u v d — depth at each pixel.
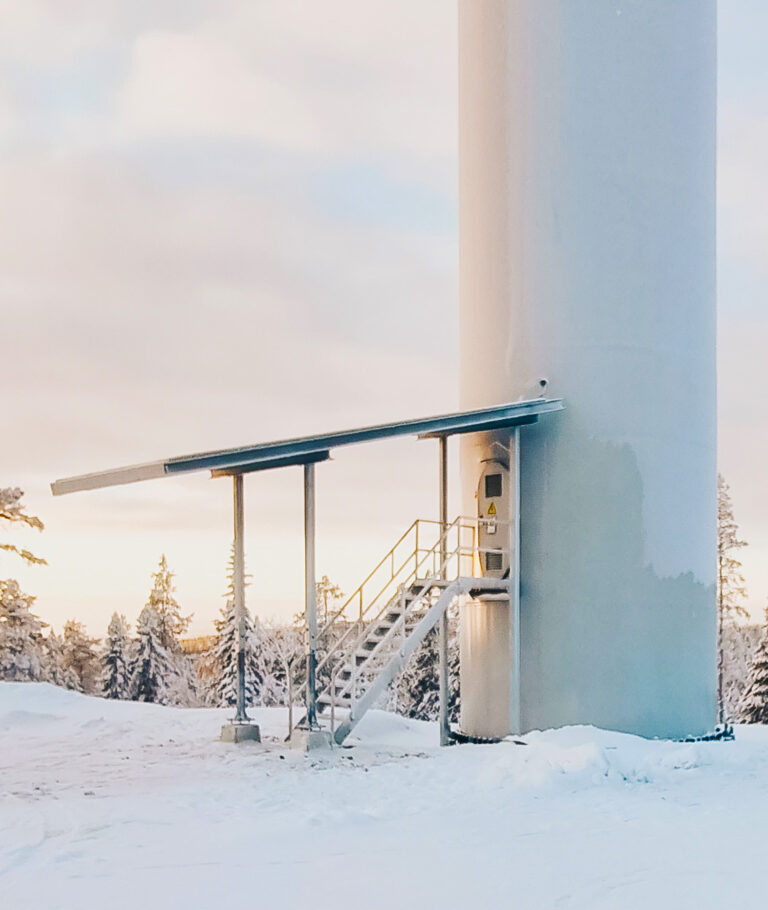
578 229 18.30
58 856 9.03
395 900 7.83
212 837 9.87
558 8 18.58
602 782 13.42
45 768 14.39
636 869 8.86
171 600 80.00
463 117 19.94
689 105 19.09
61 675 58.28
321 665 16.91
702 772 14.53
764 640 43.47
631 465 18.00
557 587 17.84
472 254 19.47
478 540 18.73
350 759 15.18
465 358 19.61
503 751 15.48
